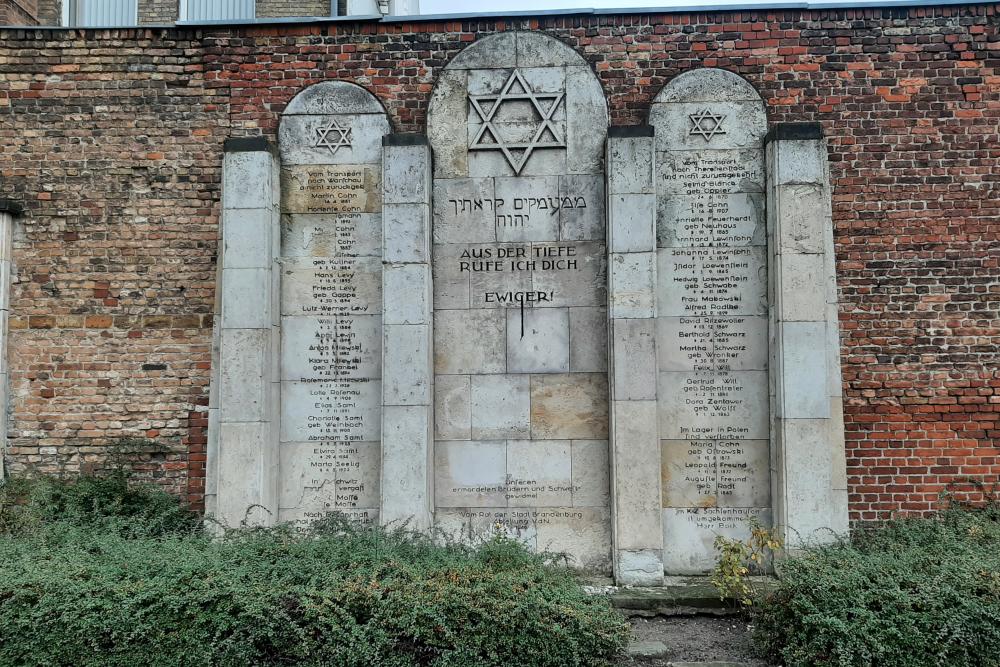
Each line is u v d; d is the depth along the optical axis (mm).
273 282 7016
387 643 4789
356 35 7398
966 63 7176
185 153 7434
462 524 6953
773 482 6734
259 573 5191
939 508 6973
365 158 7270
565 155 7121
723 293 6973
